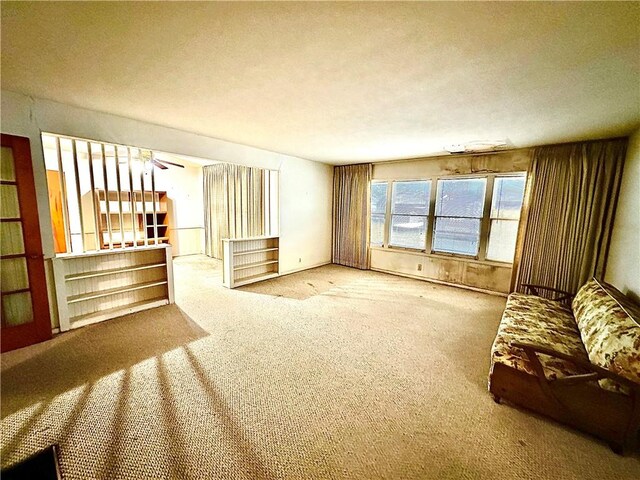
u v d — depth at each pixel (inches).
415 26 53.7
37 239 102.9
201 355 100.0
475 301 162.1
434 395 81.6
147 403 75.2
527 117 105.2
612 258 126.3
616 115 99.7
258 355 101.0
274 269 212.2
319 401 78.0
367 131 130.9
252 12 50.6
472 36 56.4
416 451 62.8
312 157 210.5
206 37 59.1
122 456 59.6
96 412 71.5
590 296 101.6
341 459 60.4
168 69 74.3
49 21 53.6
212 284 188.5
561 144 144.9
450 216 193.5
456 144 152.4
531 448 64.2
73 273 121.1
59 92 93.3
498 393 78.1
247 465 58.4
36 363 92.5
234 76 77.7
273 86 83.9
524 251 158.6
